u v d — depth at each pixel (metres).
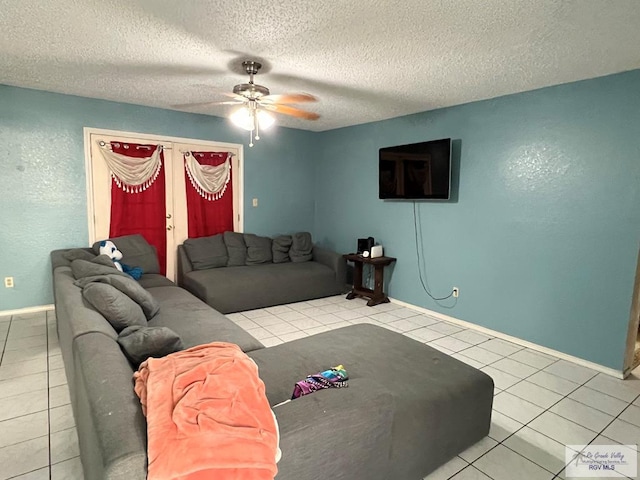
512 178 3.47
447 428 1.87
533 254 3.36
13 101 3.64
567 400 2.54
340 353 2.26
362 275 5.01
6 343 3.17
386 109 4.17
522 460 1.97
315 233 6.04
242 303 4.27
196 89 3.57
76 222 4.09
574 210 3.07
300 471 1.25
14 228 3.80
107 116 4.12
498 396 2.58
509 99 3.46
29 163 3.79
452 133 3.96
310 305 4.60
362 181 5.12
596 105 2.91
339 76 3.03
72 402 2.15
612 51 2.41
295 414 1.29
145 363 1.46
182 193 4.71
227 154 4.97
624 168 2.79
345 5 1.90
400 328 3.85
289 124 5.18
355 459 1.41
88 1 1.90
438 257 4.20
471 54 2.52
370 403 1.42
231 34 2.28
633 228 2.77
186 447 1.01
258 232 5.41
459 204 3.95
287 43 2.39
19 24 2.18
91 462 1.24
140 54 2.63
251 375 1.38
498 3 1.85
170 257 4.70
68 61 2.80
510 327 3.57
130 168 4.30
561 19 2.00
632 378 2.88
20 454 1.90
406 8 1.92
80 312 1.99
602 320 2.97
